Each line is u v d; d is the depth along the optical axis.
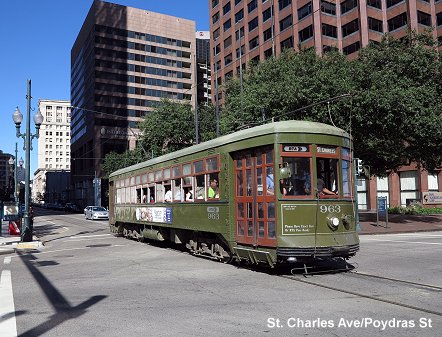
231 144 11.73
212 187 12.67
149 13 105.44
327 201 10.27
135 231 20.56
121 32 101.00
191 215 13.86
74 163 115.38
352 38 57.78
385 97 22.67
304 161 10.27
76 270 12.12
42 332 6.15
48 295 8.74
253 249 10.77
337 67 25.72
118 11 101.00
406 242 18.25
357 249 10.55
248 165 11.18
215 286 9.14
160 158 16.81
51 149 158.25
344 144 10.84
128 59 101.31
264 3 69.00
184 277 10.34
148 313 7.02
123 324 6.42
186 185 14.33
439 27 55.22
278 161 10.13
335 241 10.10
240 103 29.83
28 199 21.81
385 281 9.39
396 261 12.40
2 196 47.78
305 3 60.03
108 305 7.68
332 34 59.16
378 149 25.91
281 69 27.22
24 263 14.46
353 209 10.73
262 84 26.98
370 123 23.34
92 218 47.91
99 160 93.62
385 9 57.78
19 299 8.45
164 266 12.25
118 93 98.94
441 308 7.00
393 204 53.38
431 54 26.05
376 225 27.14
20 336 5.98
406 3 55.03
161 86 105.69
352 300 7.61
